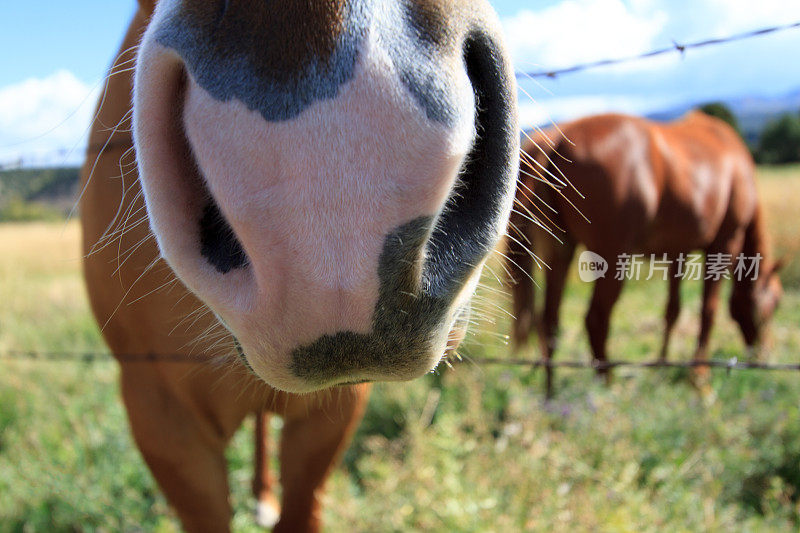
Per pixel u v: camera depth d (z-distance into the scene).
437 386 3.39
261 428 2.62
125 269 1.50
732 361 1.83
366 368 0.79
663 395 3.17
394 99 0.66
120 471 2.74
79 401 3.34
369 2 0.67
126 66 1.50
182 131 0.77
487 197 0.79
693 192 4.04
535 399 3.13
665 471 2.45
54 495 2.55
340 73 0.66
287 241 0.69
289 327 0.74
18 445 2.93
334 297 0.71
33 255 11.70
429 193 0.68
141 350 1.62
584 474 2.38
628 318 5.19
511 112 0.79
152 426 1.63
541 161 3.49
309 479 1.73
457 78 0.70
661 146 3.94
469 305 0.96
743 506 2.51
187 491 1.66
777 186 10.19
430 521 2.16
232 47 0.68
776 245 6.28
